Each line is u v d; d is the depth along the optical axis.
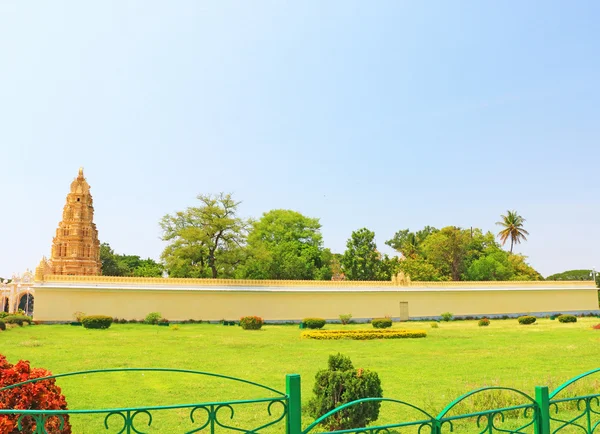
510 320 46.56
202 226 48.41
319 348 21.94
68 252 48.16
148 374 14.74
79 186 50.50
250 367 16.11
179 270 47.03
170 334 28.16
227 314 41.12
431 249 66.12
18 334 26.28
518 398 10.63
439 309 48.12
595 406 10.33
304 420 9.50
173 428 9.29
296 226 68.50
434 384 13.20
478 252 69.94
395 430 9.05
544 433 5.53
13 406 6.41
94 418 9.89
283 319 42.72
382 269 56.00
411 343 24.25
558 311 52.59
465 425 9.06
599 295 58.97
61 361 16.61
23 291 63.66
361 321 45.00
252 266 55.47
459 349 21.48
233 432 9.09
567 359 17.98
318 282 44.50
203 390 12.48
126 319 38.41
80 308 37.56
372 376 8.84
